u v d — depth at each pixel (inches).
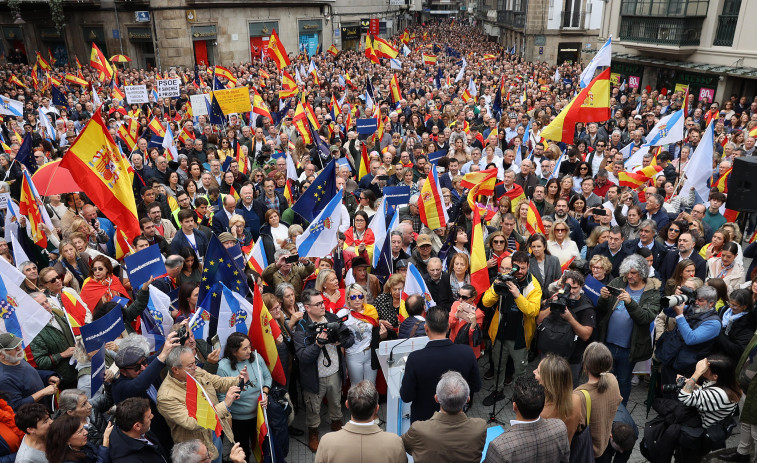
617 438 172.2
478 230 263.4
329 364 226.5
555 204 361.4
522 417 145.6
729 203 204.5
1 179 438.3
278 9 1836.9
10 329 210.8
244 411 204.2
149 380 174.9
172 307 243.4
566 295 231.9
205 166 480.7
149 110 745.6
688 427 190.1
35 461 163.6
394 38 2450.8
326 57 1631.4
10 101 617.0
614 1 1153.4
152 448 165.2
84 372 209.8
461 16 4884.4
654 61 1023.6
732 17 872.9
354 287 243.1
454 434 147.3
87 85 1040.8
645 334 236.5
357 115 749.9
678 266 266.1
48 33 1763.0
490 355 279.3
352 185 402.3
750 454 207.6
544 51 1898.4
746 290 223.6
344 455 141.8
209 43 1672.0
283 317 236.4
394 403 193.3
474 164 453.7
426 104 820.6
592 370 168.2
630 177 405.4
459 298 254.2
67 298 236.4
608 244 300.0
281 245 315.0
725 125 676.1
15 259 279.0
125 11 1574.8
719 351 219.9
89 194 273.7
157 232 331.6
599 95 423.5
